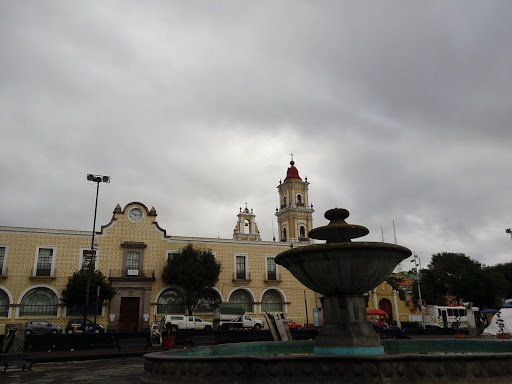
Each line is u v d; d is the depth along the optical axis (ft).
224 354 35.96
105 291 108.99
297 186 229.45
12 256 108.99
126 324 114.62
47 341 67.31
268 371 22.79
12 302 105.81
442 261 164.66
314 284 31.30
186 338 79.77
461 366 22.40
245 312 130.72
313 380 22.33
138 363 51.85
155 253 123.85
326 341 29.66
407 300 169.89
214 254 130.72
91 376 38.42
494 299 156.35
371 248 28.60
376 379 21.63
